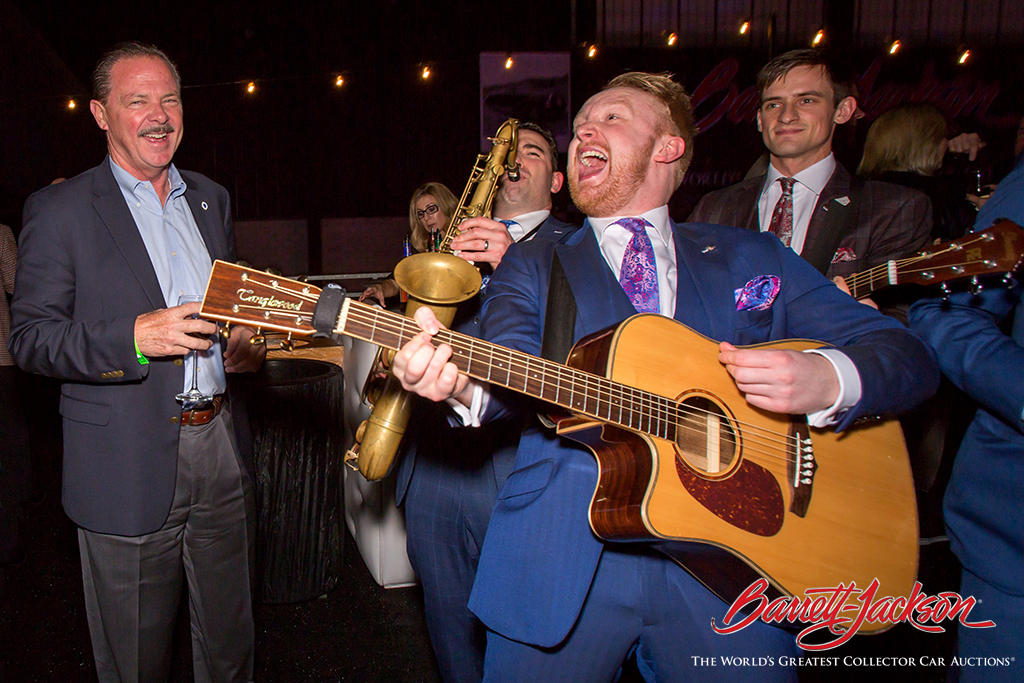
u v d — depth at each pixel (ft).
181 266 6.30
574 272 4.38
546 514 4.18
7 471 11.35
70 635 8.66
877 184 7.27
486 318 4.52
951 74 27.99
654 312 4.41
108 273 5.74
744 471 4.31
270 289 3.66
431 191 12.61
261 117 29.30
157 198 6.23
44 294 5.59
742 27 27.76
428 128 29.84
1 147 21.72
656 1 28.50
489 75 28.53
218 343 6.22
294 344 3.98
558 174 7.64
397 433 5.29
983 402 4.69
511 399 4.30
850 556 4.47
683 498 4.05
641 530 3.93
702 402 4.46
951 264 5.03
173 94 5.97
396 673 7.85
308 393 9.01
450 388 3.74
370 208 30.53
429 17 28.81
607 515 4.04
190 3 27.22
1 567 10.20
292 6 28.25
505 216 7.50
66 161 25.52
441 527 6.13
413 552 6.34
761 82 7.55
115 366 5.32
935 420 9.77
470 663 6.26
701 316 4.46
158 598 6.07
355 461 5.42
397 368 3.72
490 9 28.66
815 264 7.10
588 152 4.47
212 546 6.33
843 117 7.31
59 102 25.11
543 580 4.09
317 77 28.99
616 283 4.41
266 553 9.05
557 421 4.09
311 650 8.25
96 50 26.04
